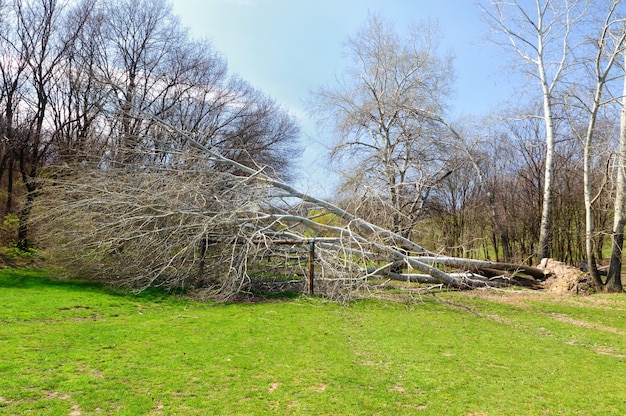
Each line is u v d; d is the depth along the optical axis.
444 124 19.64
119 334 6.82
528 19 18.45
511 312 10.65
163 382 4.86
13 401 4.17
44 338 6.32
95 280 11.57
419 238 19.33
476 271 15.84
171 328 7.44
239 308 9.81
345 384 5.09
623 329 9.11
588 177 14.37
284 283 12.45
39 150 16.70
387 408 4.45
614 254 13.75
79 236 10.88
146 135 13.91
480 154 20.70
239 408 4.29
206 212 11.27
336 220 15.80
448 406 4.57
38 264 13.41
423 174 19.25
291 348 6.52
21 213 14.52
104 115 13.65
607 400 4.86
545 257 17.30
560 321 9.74
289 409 4.32
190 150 13.15
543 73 18.25
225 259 11.73
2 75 16.30
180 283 11.77
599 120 15.58
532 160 23.33
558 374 5.77
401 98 20.00
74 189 11.62
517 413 4.45
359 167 18.61
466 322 9.18
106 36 18.84
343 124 20.00
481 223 24.42
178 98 20.70
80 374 4.96
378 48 19.97
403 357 6.32
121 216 10.79
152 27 19.91
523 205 24.53
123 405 4.21
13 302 8.47
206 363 5.60
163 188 11.90
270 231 12.51
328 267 11.68
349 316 9.35
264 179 13.23
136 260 11.10
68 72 16.88
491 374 5.67
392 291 13.20
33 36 16.36
